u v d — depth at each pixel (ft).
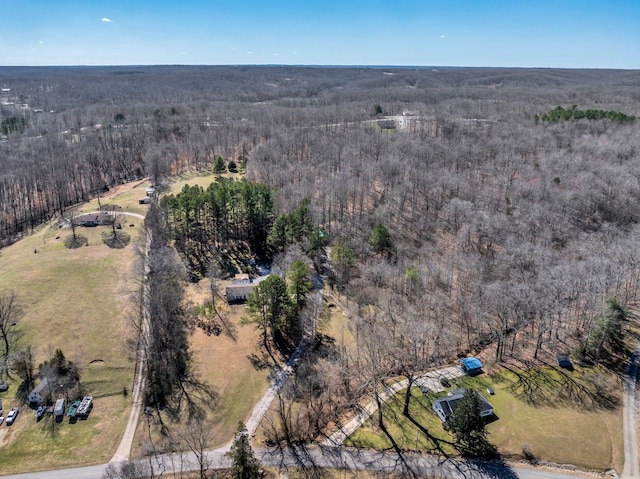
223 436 182.39
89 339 233.55
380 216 348.59
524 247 281.54
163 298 243.40
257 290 235.20
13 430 182.60
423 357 213.87
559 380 200.44
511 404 187.42
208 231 341.62
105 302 263.49
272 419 189.57
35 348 223.71
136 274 285.23
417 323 220.64
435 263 285.02
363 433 179.22
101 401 200.64
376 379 195.11
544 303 226.99
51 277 283.38
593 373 204.33
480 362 214.28
